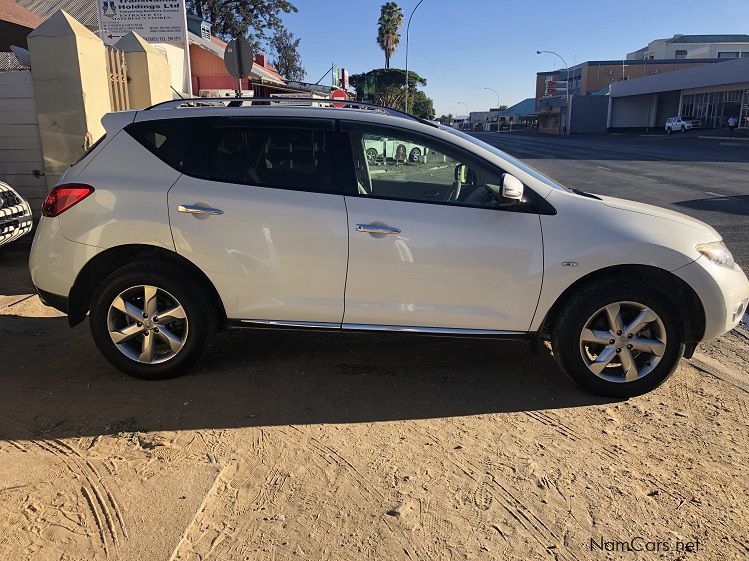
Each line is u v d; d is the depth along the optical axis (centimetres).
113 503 276
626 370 384
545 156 2867
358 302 382
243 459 315
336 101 442
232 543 252
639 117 6881
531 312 380
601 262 371
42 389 392
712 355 478
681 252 371
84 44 743
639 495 290
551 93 9775
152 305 389
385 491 289
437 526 265
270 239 377
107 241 383
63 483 291
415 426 353
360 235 373
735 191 1455
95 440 331
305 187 381
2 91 757
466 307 380
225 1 3831
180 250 380
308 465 310
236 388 396
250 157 386
